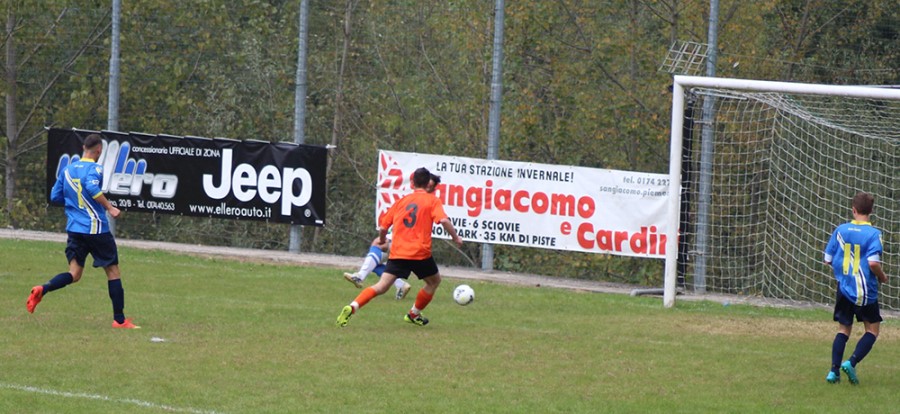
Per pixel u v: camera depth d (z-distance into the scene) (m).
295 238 70.81
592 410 30.42
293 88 82.06
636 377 35.38
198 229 75.62
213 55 78.50
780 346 42.66
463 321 46.62
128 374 33.53
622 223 60.19
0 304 46.62
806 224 64.94
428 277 43.97
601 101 72.81
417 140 79.25
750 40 73.19
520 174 63.09
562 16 73.75
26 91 78.69
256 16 81.69
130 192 73.69
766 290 63.81
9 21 77.88
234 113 79.44
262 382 32.91
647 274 68.25
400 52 82.56
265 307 48.59
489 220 64.06
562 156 73.81
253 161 70.44
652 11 73.38
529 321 47.34
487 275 64.00
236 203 70.94
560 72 73.38
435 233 65.38
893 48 74.00
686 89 54.53
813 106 66.56
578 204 61.44
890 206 64.56
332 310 48.34
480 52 76.94
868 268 34.75
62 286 41.84
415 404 30.50
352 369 35.28
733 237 62.09
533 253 70.06
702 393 33.12
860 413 30.81
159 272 60.44
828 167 61.84
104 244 41.56
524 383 33.91
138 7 76.38
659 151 73.00
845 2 74.19
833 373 35.12
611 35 72.94
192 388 31.84
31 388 31.20
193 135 78.06
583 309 51.91
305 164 68.94
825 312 54.00
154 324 43.00
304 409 29.59
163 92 77.06
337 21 83.50
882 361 39.91
